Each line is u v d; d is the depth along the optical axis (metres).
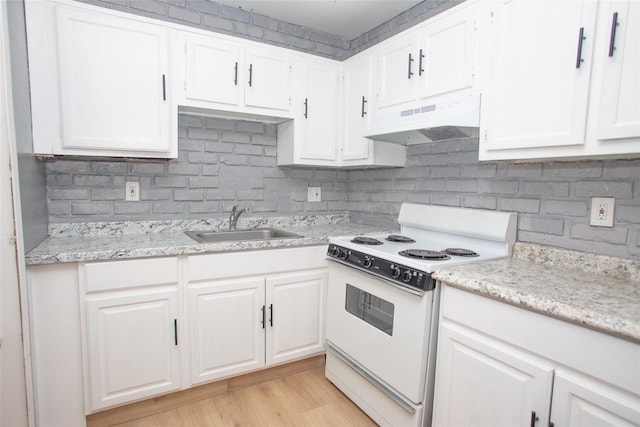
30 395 1.38
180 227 2.24
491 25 1.47
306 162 2.38
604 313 0.92
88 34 1.65
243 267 1.88
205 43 1.97
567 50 1.21
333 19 2.48
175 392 1.80
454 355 1.34
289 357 2.08
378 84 2.15
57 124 1.61
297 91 2.30
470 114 1.52
